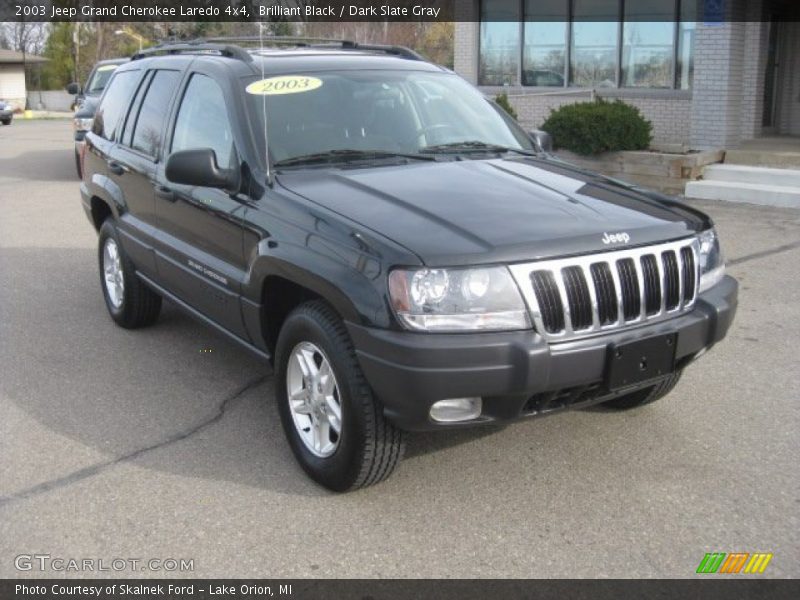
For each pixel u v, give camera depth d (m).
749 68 14.30
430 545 3.59
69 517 3.83
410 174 4.37
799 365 5.61
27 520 3.81
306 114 4.75
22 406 5.11
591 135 12.66
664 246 3.91
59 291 7.77
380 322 3.51
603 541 3.60
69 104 59.94
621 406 4.91
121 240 6.20
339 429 3.90
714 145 13.01
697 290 4.09
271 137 4.57
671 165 12.22
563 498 3.95
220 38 5.92
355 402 3.71
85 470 4.28
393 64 5.38
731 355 5.81
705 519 3.76
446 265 3.46
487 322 3.48
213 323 5.05
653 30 14.95
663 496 3.96
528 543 3.59
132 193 5.93
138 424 4.84
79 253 9.42
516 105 16.42
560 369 3.55
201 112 5.12
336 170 4.43
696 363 5.68
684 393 5.17
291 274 3.96
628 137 12.74
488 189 4.18
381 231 3.68
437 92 5.32
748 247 8.94
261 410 5.03
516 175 4.47
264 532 3.70
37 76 65.12
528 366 3.47
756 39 14.12
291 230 4.03
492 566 3.44
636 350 3.73
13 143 24.92
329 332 3.79
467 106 5.37
